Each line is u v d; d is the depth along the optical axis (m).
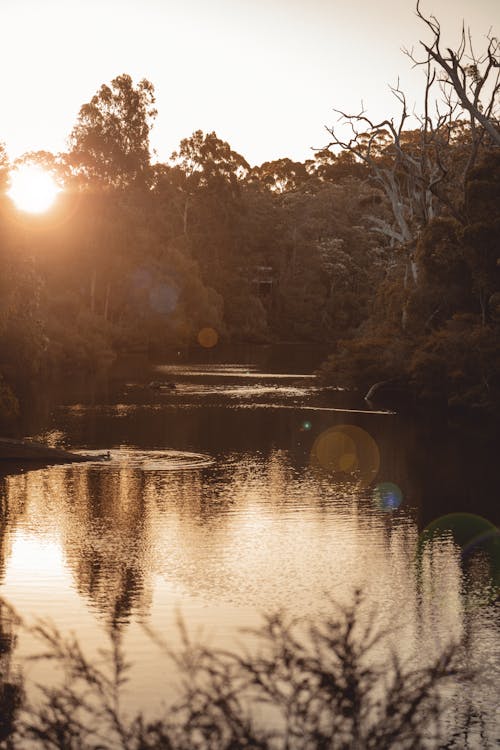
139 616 16.09
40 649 14.24
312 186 152.00
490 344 48.28
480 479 29.62
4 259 44.81
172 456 34.06
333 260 135.00
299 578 18.55
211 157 140.00
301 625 15.50
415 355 52.53
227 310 130.00
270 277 138.50
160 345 105.44
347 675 8.20
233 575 18.77
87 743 9.37
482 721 11.88
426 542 21.48
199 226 138.12
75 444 36.94
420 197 62.47
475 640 14.96
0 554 20.23
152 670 13.21
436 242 54.38
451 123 60.62
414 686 8.46
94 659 13.74
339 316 133.62
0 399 42.88
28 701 11.88
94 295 104.56
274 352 108.56
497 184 48.69
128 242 107.06
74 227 100.06
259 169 168.12
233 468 31.58
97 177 117.12
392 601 17.09
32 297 46.88
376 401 55.38
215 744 7.96
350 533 22.39
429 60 56.22
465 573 18.97
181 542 21.38
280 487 28.22
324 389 62.72
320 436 40.00
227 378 71.69
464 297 54.88
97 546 20.97
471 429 42.97
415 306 56.94
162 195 136.12
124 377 72.38
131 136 119.69
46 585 17.95
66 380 68.75
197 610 16.47
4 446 32.78
